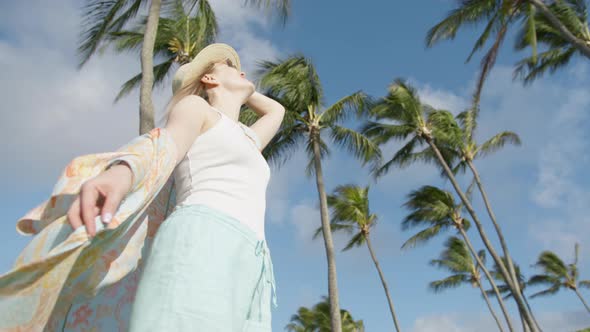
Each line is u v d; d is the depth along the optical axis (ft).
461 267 106.93
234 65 5.06
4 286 2.35
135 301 3.41
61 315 3.27
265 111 5.79
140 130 21.35
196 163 3.99
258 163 4.29
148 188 2.89
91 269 3.10
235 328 3.54
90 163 2.77
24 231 2.68
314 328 119.65
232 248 3.67
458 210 85.92
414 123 69.26
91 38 26.40
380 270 80.43
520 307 64.39
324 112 55.52
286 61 51.16
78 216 2.33
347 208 80.23
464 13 46.26
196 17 37.01
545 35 55.31
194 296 3.32
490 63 46.42
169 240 3.54
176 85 4.74
